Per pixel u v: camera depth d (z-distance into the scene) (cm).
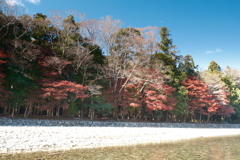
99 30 2664
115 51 2773
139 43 2914
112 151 1031
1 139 1044
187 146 1331
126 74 2633
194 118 3919
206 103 3484
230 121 4231
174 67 3497
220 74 4516
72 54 2392
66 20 2594
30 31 2316
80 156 881
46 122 1800
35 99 1897
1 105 1781
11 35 2061
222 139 1853
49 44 2470
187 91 3119
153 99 2706
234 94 4106
